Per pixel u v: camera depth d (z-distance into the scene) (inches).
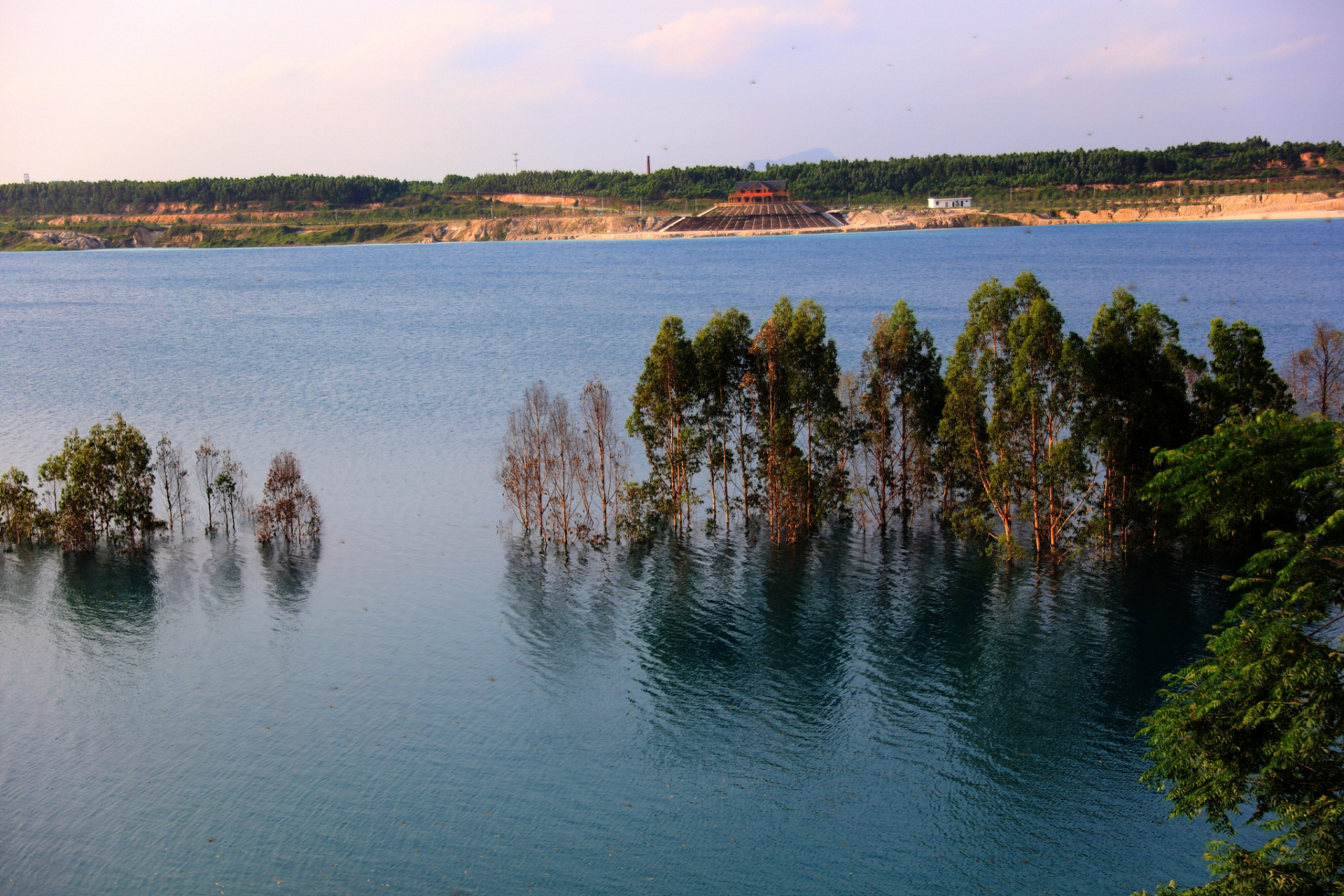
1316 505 1167.0
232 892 1712.6
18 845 1838.1
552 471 3592.5
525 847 1830.7
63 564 3250.5
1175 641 2635.3
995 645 2647.6
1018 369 2997.0
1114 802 1971.0
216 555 3312.0
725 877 1753.2
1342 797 1026.7
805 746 2181.3
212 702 2353.6
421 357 7278.5
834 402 3457.2
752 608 2906.0
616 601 2960.1
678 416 3476.9
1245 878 1050.1
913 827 1894.7
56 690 2413.9
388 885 1727.4
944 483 3580.2
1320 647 1039.0
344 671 2512.3
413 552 3326.8
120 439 3432.6
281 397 5826.8
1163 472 1312.7
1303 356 4180.6
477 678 2482.8
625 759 2127.2
